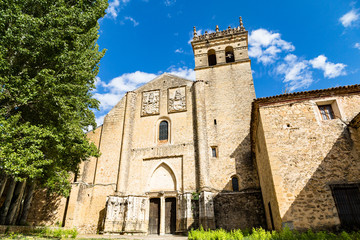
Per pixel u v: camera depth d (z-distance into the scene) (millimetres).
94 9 17844
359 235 10289
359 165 12883
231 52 34281
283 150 14039
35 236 15812
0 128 12102
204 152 25094
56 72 16234
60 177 17828
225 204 22891
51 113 16594
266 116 15219
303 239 10000
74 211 23719
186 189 24188
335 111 14703
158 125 28875
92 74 19688
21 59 15602
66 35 15859
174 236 20844
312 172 13180
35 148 13461
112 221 23078
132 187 26000
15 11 13664
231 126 26609
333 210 12102
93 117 21594
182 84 30047
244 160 24516
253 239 11914
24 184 20797
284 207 12562
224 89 29094
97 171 26906
